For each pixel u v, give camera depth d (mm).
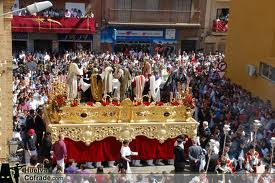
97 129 18438
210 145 16547
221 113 21703
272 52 25938
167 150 19266
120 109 18688
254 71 26797
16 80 24891
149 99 19859
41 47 37625
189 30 40000
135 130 18766
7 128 17172
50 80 24938
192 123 19250
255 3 27312
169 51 39781
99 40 38500
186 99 19453
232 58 30109
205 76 28875
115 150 18812
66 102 18266
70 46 38188
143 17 38750
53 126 17953
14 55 33969
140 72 23562
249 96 25312
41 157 17562
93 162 18719
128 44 39156
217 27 39875
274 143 16406
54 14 36469
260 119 20969
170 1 39000
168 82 23172
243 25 28750
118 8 38219
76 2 37031
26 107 21328
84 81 20016
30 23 35875
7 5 16469
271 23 25781
